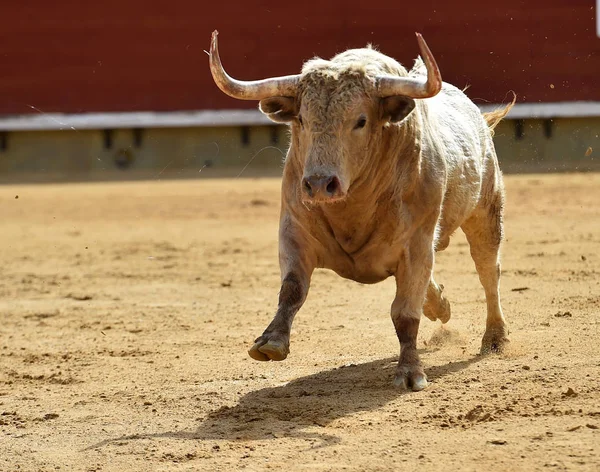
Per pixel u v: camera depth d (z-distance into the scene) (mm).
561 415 10625
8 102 51844
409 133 12062
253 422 11117
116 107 51938
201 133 51719
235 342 15922
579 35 47344
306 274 12297
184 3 51938
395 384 12156
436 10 48594
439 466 9266
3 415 12078
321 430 10648
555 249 24734
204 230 32156
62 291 21984
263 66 51688
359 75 11414
